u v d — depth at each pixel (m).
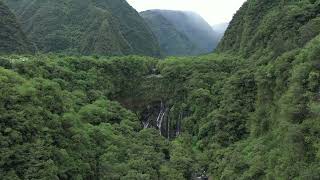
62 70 98.88
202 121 98.19
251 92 90.19
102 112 89.38
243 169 70.44
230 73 112.06
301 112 57.28
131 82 121.44
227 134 87.06
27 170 53.00
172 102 113.88
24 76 73.06
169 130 112.00
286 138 58.41
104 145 74.62
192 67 117.19
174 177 73.81
